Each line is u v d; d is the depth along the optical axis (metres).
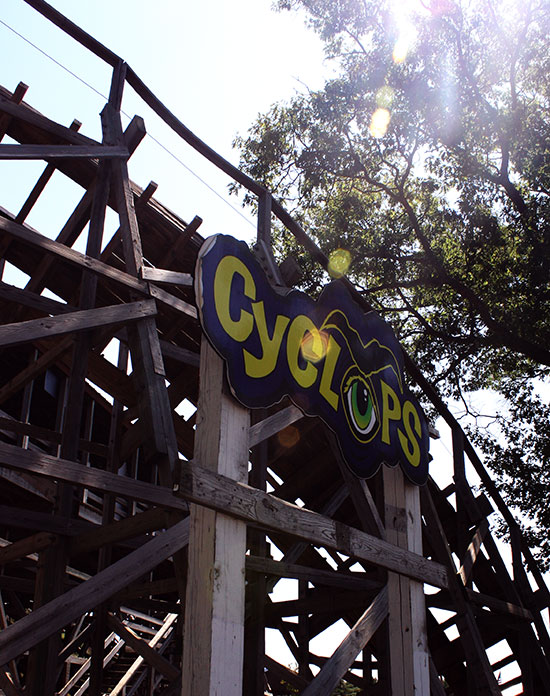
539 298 16.95
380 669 9.54
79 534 7.44
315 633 11.80
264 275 5.46
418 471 7.20
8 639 5.14
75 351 8.04
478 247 17.62
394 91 18.09
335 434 5.98
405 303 20.12
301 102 18.95
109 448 9.62
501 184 18.28
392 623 6.36
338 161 18.91
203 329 4.71
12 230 6.64
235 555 4.53
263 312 5.35
